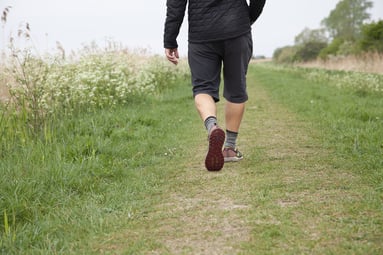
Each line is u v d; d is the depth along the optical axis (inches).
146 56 501.4
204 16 147.1
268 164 155.3
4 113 198.7
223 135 137.6
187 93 440.8
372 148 172.2
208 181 139.0
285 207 110.6
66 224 108.3
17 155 158.6
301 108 309.0
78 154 174.6
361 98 378.0
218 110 328.5
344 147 177.8
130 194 130.4
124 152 186.2
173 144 204.8
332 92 437.7
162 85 483.2
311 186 126.7
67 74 289.9
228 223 102.8
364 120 260.8
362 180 131.0
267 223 100.8
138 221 108.7
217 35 146.6
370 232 92.4
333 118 258.8
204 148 194.7
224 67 153.5
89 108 274.2
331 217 102.1
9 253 92.0
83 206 120.0
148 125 256.5
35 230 102.9
